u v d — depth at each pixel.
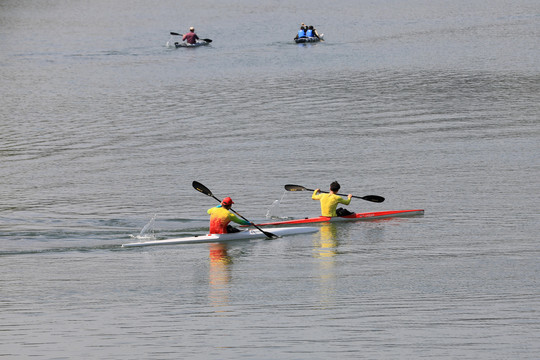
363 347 44.56
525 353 43.47
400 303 51.91
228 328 47.72
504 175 92.00
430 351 43.94
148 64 195.50
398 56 197.62
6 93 159.50
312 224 75.25
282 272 59.84
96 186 90.50
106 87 164.88
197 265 62.03
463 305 51.34
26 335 46.84
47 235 71.00
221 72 181.62
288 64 190.62
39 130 124.75
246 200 84.12
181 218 76.94
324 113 133.12
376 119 127.12
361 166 98.12
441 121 124.31
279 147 109.69
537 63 179.88
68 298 53.75
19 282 57.44
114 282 57.50
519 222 73.75
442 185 88.44
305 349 44.38
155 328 47.88
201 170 97.75
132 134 120.62
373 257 63.84
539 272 58.69
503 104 136.38
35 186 91.00
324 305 51.72
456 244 67.19
